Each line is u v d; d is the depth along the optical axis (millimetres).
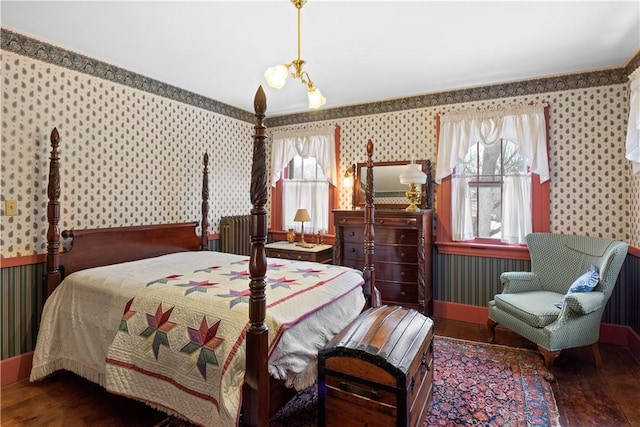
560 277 3164
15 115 2559
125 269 2678
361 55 2963
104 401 2336
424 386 1984
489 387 2461
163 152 3676
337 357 1802
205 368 1737
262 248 1665
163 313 1994
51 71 2756
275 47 2820
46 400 2342
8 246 2535
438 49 2844
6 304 2537
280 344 1750
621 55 2973
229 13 2307
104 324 2219
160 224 3521
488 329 3508
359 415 1740
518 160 3646
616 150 3219
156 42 2738
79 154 2951
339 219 4109
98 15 2334
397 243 3818
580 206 3361
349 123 4516
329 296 2234
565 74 3393
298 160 4941
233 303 1919
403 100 4156
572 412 2176
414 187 3941
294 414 2180
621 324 3199
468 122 3750
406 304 3793
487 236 3803
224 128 4445
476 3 2178
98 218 3096
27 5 2205
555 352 2576
